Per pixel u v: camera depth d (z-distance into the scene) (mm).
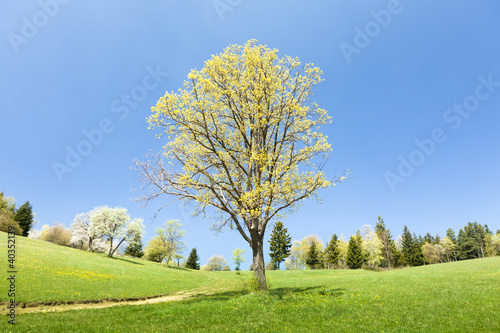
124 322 12367
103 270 38969
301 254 103938
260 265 17656
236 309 13836
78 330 10797
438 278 25172
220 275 69938
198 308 14430
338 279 35031
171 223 78938
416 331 9328
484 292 15719
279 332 9984
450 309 12352
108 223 70938
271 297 15938
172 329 10719
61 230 103938
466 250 125750
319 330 10133
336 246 98562
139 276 40688
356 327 10383
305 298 16781
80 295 22109
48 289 22422
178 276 50625
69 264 37219
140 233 75500
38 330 10828
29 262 32406
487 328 9195
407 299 15406
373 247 85188
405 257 110125
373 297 16844
